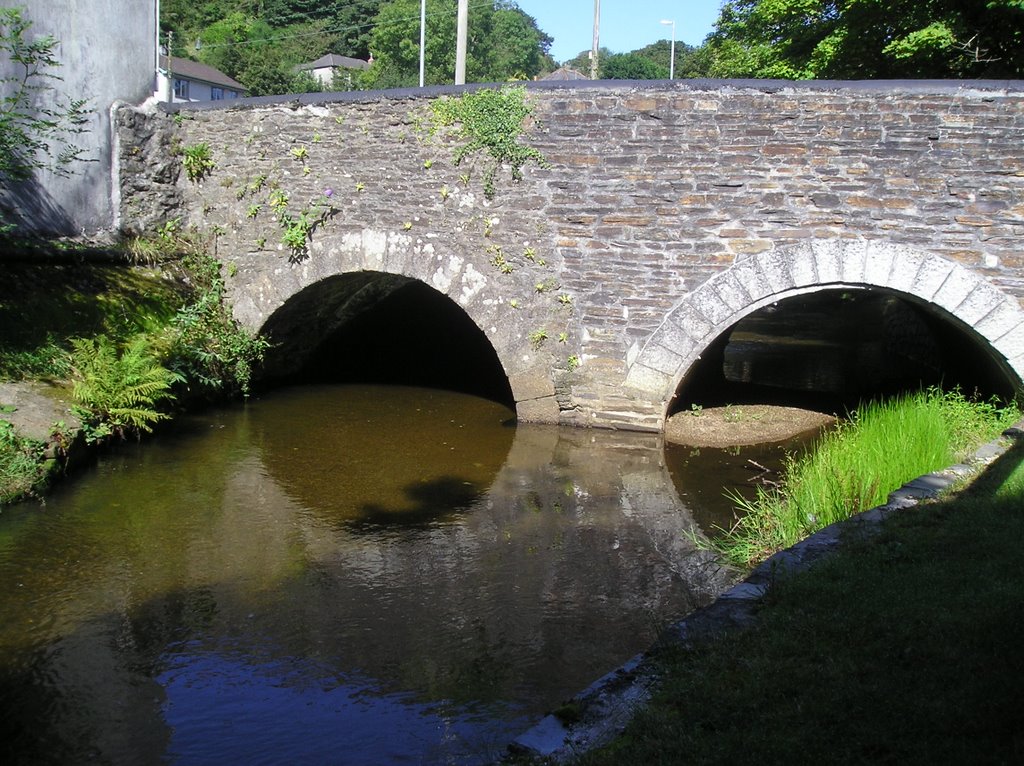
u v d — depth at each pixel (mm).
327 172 9227
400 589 5176
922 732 2533
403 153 8820
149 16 10008
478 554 5719
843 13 12273
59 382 7582
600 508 6641
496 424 9062
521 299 8578
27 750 3594
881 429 6766
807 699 2732
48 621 4695
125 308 8922
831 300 19078
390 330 12445
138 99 9930
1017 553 3795
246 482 7066
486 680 4137
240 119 9641
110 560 5508
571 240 8336
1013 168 7062
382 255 9047
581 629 4660
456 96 8484
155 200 9922
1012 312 7215
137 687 4082
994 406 8078
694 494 6980
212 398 9570
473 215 8617
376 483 7145
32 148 8359
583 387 8570
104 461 7426
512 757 2695
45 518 6156
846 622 3211
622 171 8078
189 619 4758
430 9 41281
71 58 9164
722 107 7711
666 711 2779
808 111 7492
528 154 8305
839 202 7535
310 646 4480
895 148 7324
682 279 8070
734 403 10211
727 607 3494
